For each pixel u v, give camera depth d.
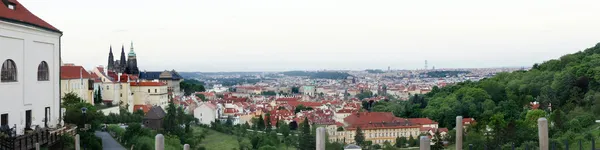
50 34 71.00
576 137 118.94
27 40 65.62
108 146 89.44
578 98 199.38
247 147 138.62
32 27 66.00
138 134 98.06
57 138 65.50
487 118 187.75
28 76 66.12
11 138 52.53
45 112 70.44
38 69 68.88
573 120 143.88
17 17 64.19
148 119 146.62
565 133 133.88
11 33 62.16
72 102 108.38
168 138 116.38
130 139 94.94
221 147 137.12
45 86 70.31
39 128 63.12
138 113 184.25
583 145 108.25
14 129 59.19
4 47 61.06
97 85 183.25
